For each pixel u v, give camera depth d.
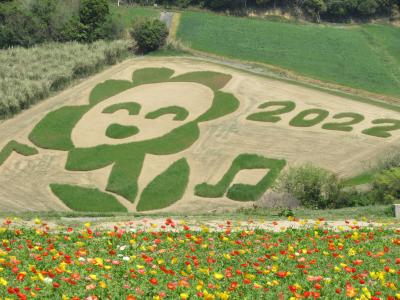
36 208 55.69
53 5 102.06
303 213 35.62
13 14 97.50
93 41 96.31
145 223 26.19
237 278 17.41
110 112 73.69
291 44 109.25
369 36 120.88
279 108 75.25
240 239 22.92
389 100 89.44
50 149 66.00
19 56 86.44
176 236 22.84
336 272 18.58
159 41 96.44
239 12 127.50
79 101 77.19
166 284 16.41
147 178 60.56
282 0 131.62
